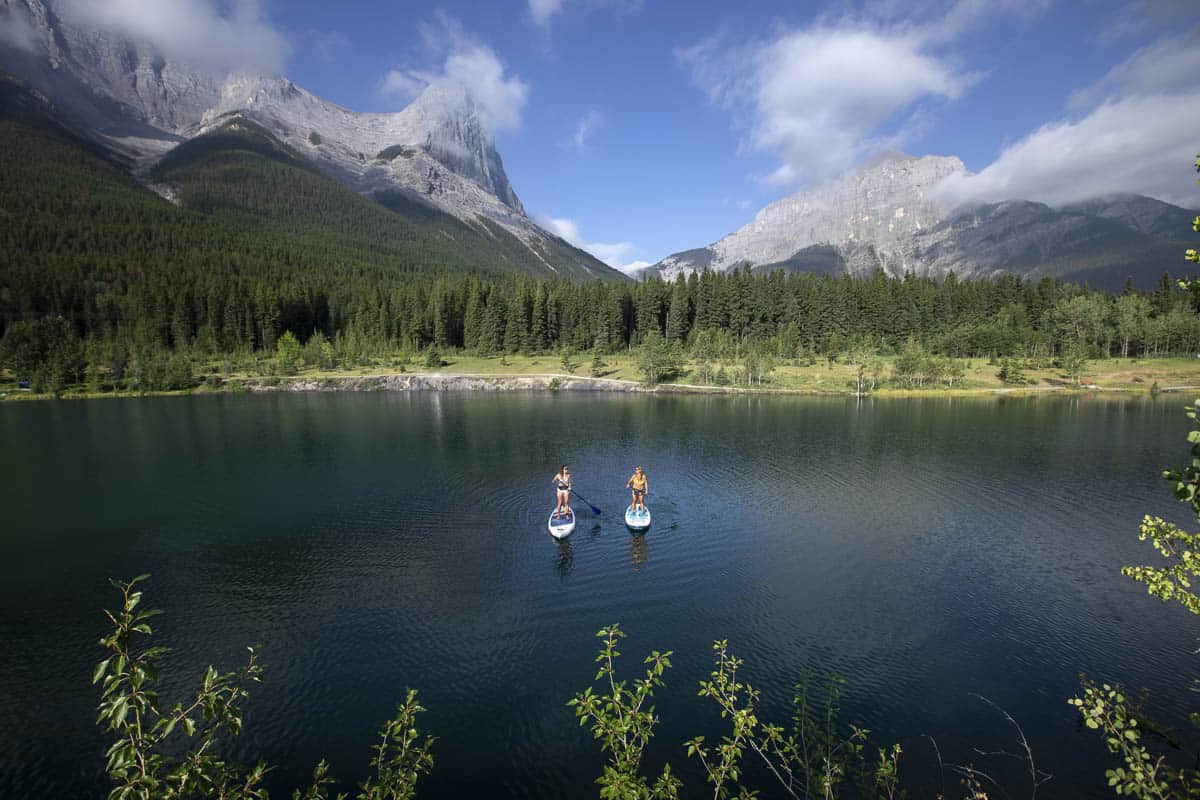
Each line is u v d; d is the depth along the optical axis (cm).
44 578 2650
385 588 2488
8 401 10500
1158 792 695
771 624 2153
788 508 3609
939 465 4856
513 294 17138
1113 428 6881
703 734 1567
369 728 1617
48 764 1516
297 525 3316
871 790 1282
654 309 16462
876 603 2322
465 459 5138
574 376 13200
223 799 701
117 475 4603
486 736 1580
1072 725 1588
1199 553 772
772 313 16488
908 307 16512
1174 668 1858
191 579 2603
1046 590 2433
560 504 3278
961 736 1545
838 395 11206
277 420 7894
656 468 4756
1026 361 14012
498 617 2227
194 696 1762
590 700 904
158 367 12456
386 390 12838
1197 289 572
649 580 2544
